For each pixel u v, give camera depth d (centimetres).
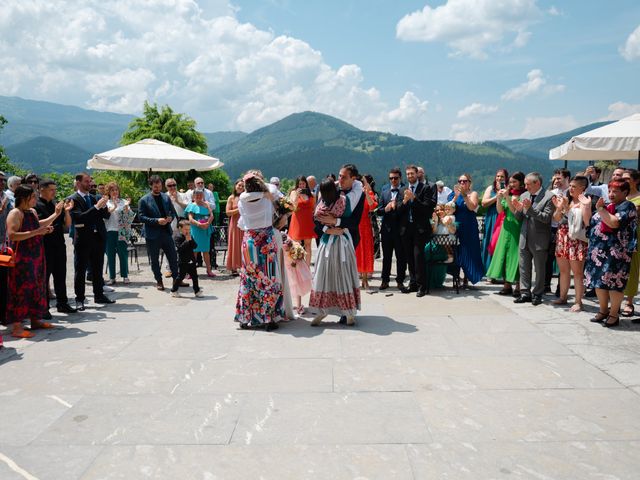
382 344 500
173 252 781
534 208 641
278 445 301
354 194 560
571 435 310
